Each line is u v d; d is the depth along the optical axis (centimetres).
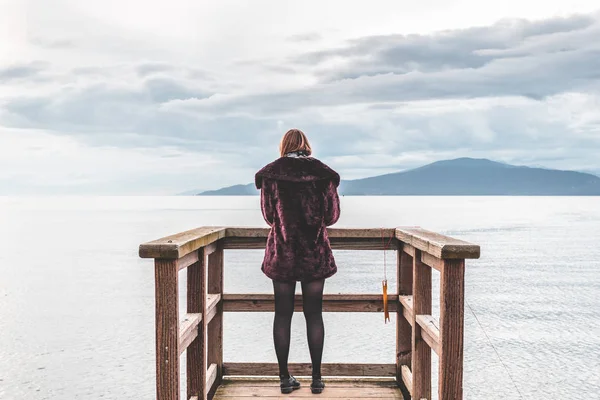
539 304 5700
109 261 8869
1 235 14825
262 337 4119
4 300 5691
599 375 3478
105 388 3078
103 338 4188
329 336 4256
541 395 3131
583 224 19025
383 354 3678
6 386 3127
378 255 10138
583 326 4762
